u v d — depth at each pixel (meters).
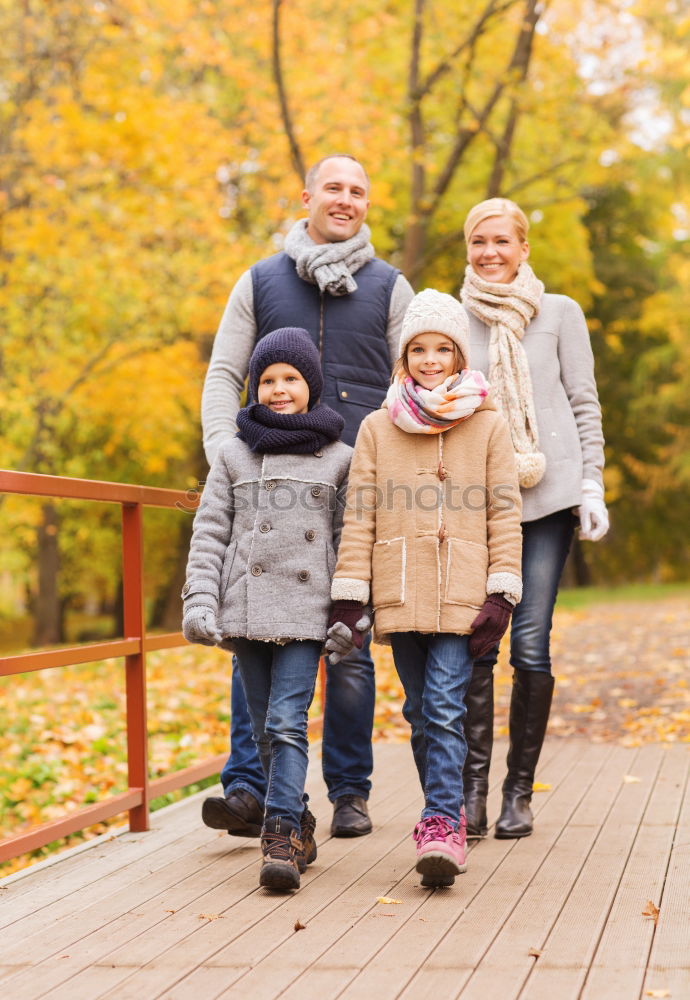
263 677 3.53
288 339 3.58
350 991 2.47
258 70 13.06
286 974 2.59
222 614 3.42
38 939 2.93
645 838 3.79
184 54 13.66
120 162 13.34
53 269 13.66
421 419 3.38
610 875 3.35
